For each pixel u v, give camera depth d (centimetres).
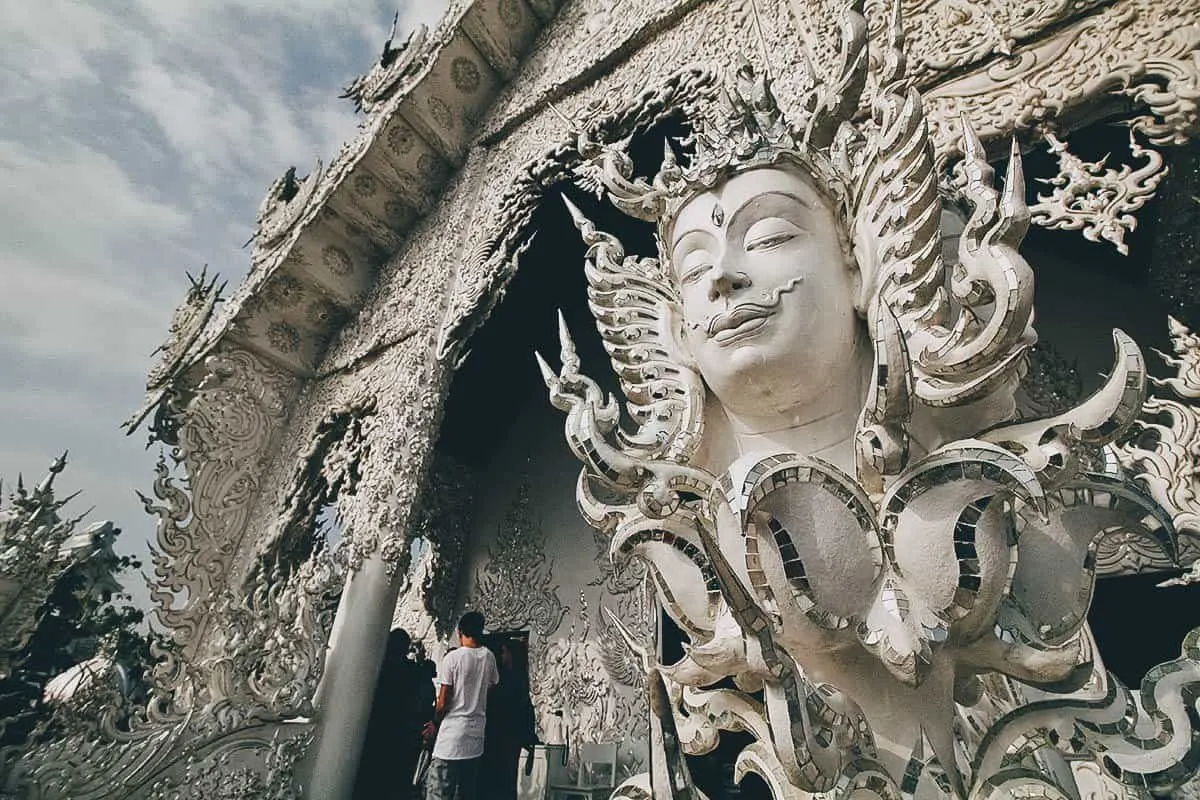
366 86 848
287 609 527
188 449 735
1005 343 124
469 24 721
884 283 149
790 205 157
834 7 416
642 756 529
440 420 639
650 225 704
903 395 121
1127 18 300
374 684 534
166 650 510
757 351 146
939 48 358
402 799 600
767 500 122
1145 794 103
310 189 838
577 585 784
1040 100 315
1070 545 123
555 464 890
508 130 727
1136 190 270
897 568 122
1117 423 116
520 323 842
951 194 174
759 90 187
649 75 569
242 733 474
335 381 809
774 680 114
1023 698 155
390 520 578
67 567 601
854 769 119
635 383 189
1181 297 429
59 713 464
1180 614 408
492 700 628
